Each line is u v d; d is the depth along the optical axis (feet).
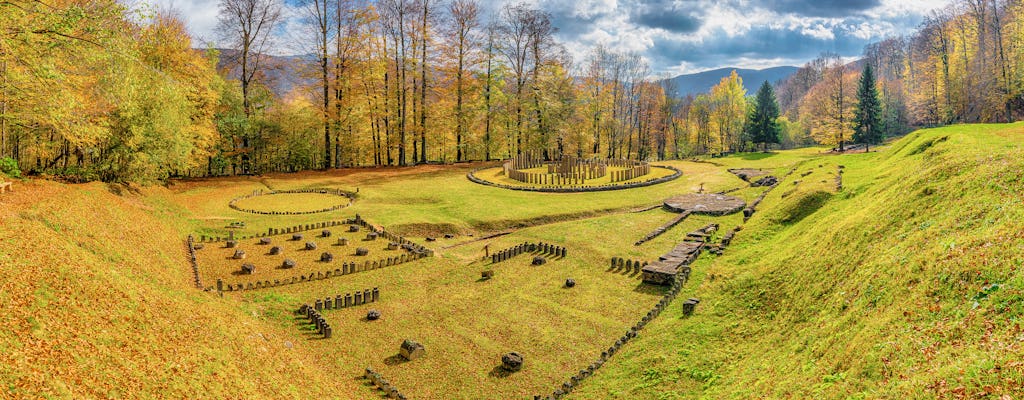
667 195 158.71
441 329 71.46
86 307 48.55
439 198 148.56
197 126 150.71
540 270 94.53
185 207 123.54
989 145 79.15
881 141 281.54
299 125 209.87
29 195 78.07
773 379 48.70
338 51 191.72
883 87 352.69
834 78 307.37
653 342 65.10
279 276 86.43
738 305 69.87
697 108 323.78
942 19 273.33
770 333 60.23
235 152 183.01
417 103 223.51
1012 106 219.20
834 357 46.70
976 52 242.58
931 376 35.24
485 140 233.96
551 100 225.97
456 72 215.10
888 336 43.65
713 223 122.42
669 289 83.76
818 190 105.50
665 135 306.55
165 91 124.57
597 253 103.45
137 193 115.44
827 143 260.42
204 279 82.12
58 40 79.51
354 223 120.98
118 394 38.24
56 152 128.47
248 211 127.95
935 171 71.26
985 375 32.71
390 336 69.15
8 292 44.83
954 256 48.37
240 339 58.08
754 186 161.89
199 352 50.29
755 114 301.84
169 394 41.14
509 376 60.49
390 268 93.09
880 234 64.28
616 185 169.99
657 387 55.52
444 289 85.35
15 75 76.95
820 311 58.13
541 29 225.56
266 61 188.96
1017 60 202.59
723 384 52.80
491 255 103.04
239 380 48.44
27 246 54.70
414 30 205.57
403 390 57.62
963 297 43.09
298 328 69.51
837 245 69.36
